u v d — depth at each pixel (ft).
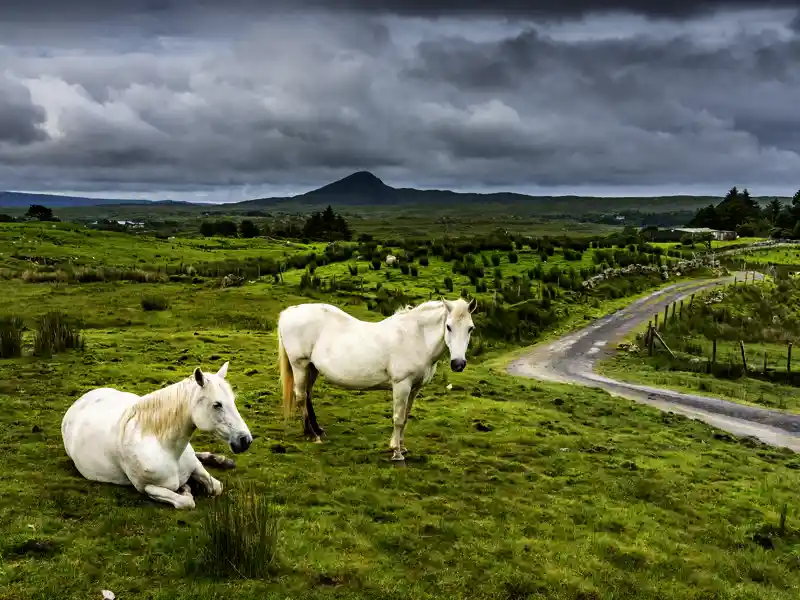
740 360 95.91
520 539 24.22
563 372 83.20
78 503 23.48
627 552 24.02
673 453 38.91
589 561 23.00
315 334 34.37
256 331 85.20
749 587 22.47
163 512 23.13
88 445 25.44
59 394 40.68
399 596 19.44
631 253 214.07
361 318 103.96
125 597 18.02
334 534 22.98
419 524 24.66
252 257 229.25
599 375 81.61
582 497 29.58
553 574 21.80
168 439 23.85
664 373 83.56
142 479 23.99
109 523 21.88
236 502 22.06
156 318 90.33
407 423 40.27
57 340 56.90
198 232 451.53
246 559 19.79
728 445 44.14
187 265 186.29
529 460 34.50
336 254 189.98
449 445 36.09
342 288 135.85
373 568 20.88
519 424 42.32
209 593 18.45
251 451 31.86
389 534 23.50
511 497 28.84
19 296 103.71
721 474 35.47
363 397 46.93
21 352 54.08
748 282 191.52
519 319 121.60
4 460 27.50
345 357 32.89
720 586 22.22
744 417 58.18
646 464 35.83
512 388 57.77
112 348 61.36
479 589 20.34
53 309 91.71
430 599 19.47
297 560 20.86
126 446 23.93
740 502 30.71
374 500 26.71
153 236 334.44
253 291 121.39
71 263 177.99
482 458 33.88
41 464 27.40
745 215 452.76
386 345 31.94
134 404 24.75
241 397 44.39
